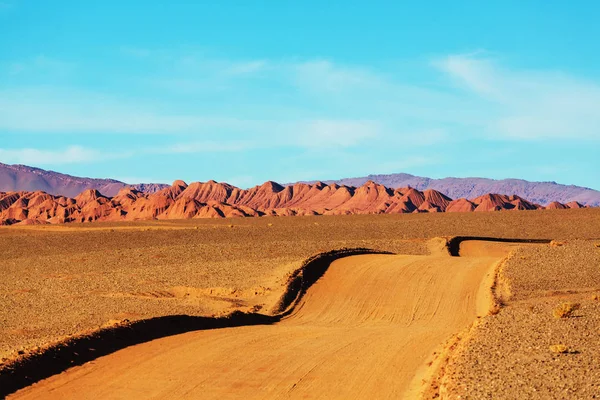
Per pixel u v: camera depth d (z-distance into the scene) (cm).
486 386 1816
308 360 2558
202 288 4709
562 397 1667
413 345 2794
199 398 2114
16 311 4253
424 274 4791
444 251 6812
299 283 4641
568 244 6091
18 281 5819
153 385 2256
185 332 3166
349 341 2934
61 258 7350
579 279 4097
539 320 2650
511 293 3816
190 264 6125
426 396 1933
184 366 2491
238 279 5050
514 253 5353
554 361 2009
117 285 5122
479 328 2608
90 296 4709
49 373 2395
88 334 2811
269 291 4500
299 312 4012
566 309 2667
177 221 14925
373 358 2564
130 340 2908
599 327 2448
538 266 4638
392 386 2167
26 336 3331
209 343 2892
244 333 3166
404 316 3772
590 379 1802
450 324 3478
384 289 4438
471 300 4000
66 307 4291
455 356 2206
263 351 2728
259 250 7044
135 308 4097
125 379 2328
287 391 2162
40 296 4862
